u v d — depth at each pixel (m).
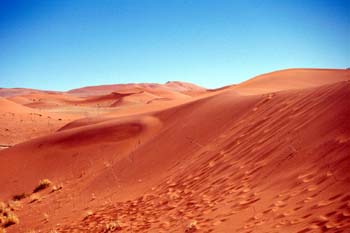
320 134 6.68
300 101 10.11
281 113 10.17
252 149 8.77
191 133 14.76
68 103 108.31
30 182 18.05
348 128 6.01
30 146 22.42
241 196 6.40
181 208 7.50
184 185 9.28
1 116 47.19
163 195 9.27
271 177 6.46
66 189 15.24
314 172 5.50
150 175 12.45
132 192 11.16
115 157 17.61
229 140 10.96
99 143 20.06
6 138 37.72
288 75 29.03
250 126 10.99
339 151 5.51
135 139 19.16
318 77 27.53
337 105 7.40
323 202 4.48
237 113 13.88
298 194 5.13
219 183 7.90
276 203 5.23
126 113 32.84
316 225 4.00
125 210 9.14
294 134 7.71
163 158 13.62
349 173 4.75
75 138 21.66
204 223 5.91
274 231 4.34
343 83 8.84
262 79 28.42
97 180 14.68
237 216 5.53
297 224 4.26
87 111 68.19
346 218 3.81
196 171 9.93
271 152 7.64
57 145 21.42
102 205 10.79
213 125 14.24
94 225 8.55
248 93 18.58
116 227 7.75
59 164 19.19
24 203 14.79
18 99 118.50
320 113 7.80
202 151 11.65
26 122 46.03
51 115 54.78
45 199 14.49
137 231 6.98
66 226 9.43
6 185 18.31
